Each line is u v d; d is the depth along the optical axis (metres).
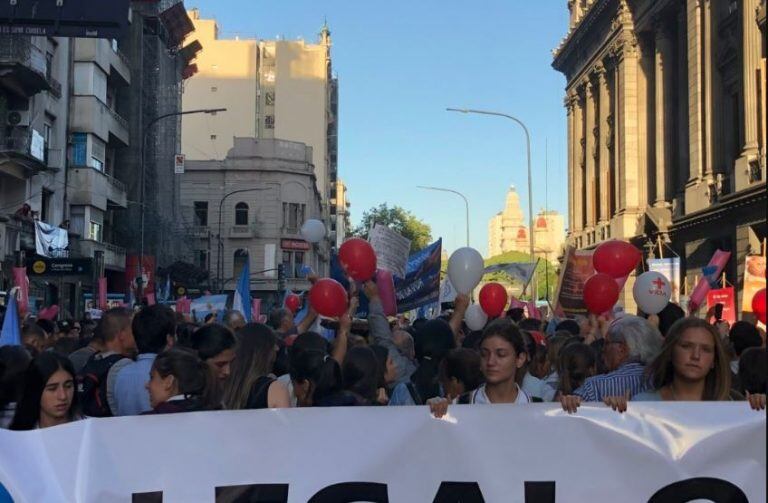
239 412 4.32
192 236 61.41
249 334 5.47
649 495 4.21
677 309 8.80
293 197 74.31
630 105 47.16
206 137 86.38
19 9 13.31
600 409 4.28
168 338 6.07
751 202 31.42
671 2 41.75
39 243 30.62
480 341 5.23
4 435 4.15
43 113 34.16
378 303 7.75
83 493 4.14
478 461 4.28
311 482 4.29
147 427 4.27
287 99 89.69
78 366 7.17
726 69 36.09
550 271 102.62
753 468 4.18
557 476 4.25
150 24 48.69
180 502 4.23
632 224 46.38
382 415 4.33
